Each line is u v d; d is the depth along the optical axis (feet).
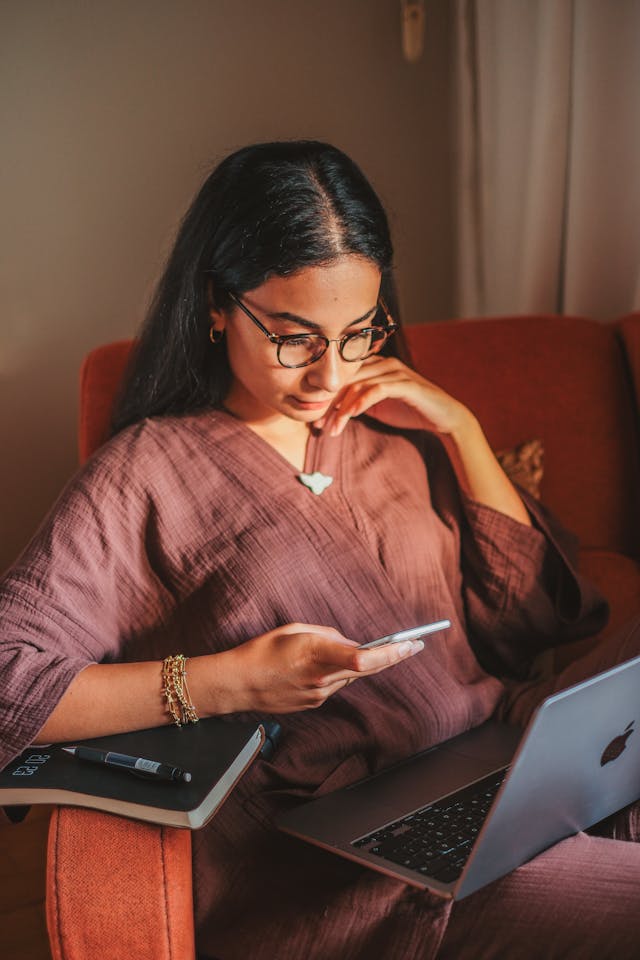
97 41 6.63
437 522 4.37
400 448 4.45
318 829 3.25
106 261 6.93
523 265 7.27
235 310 3.74
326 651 3.24
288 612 3.77
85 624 3.62
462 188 7.73
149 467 3.86
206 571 3.79
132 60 6.74
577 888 3.00
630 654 3.89
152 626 3.83
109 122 6.76
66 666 3.39
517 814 2.84
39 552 3.62
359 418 4.48
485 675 4.26
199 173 6.61
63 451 7.10
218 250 3.74
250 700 3.37
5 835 5.80
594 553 5.58
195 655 3.78
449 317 8.27
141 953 2.89
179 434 3.97
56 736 3.36
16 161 6.59
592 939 2.94
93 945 2.90
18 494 7.05
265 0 7.05
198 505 3.87
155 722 3.40
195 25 6.87
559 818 3.09
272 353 3.66
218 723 3.43
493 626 4.40
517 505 4.41
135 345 4.26
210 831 3.47
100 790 3.09
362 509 4.12
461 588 4.47
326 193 3.56
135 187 6.91
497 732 3.98
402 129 7.72
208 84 6.99
